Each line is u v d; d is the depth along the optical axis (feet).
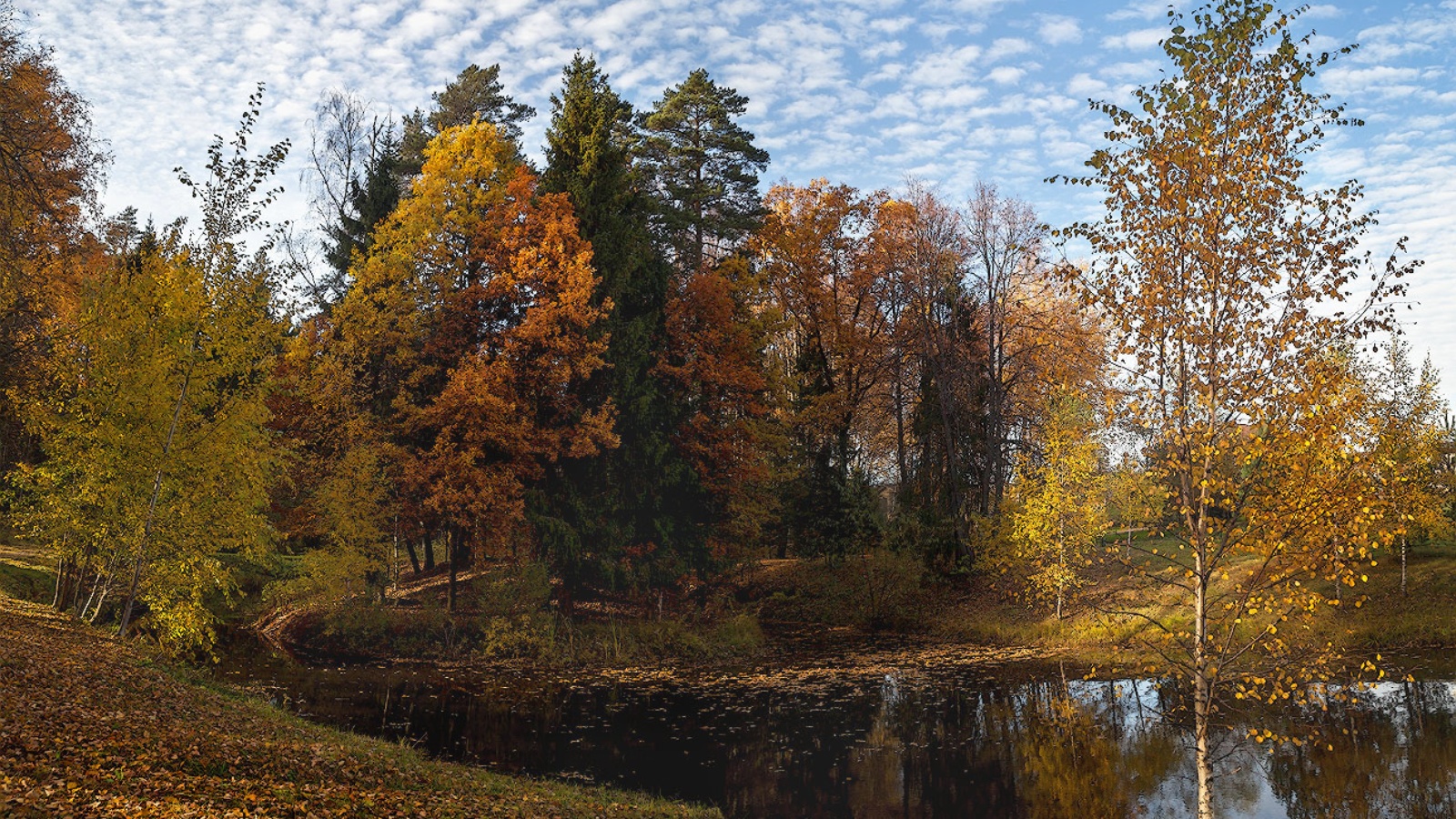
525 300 103.45
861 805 48.62
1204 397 34.53
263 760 34.78
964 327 137.39
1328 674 34.40
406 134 153.28
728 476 120.26
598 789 48.62
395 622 95.86
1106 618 96.99
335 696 70.23
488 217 108.47
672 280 130.41
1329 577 33.01
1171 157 34.50
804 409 139.33
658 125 154.30
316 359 102.17
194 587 61.16
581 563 103.91
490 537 102.27
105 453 56.90
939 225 138.10
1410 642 81.66
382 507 100.78
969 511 134.10
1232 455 34.58
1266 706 65.67
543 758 56.29
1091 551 124.47
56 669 42.29
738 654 99.71
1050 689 77.00
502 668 88.02
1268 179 33.94
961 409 137.69
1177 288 34.78
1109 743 59.21
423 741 58.13
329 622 95.40
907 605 123.34
